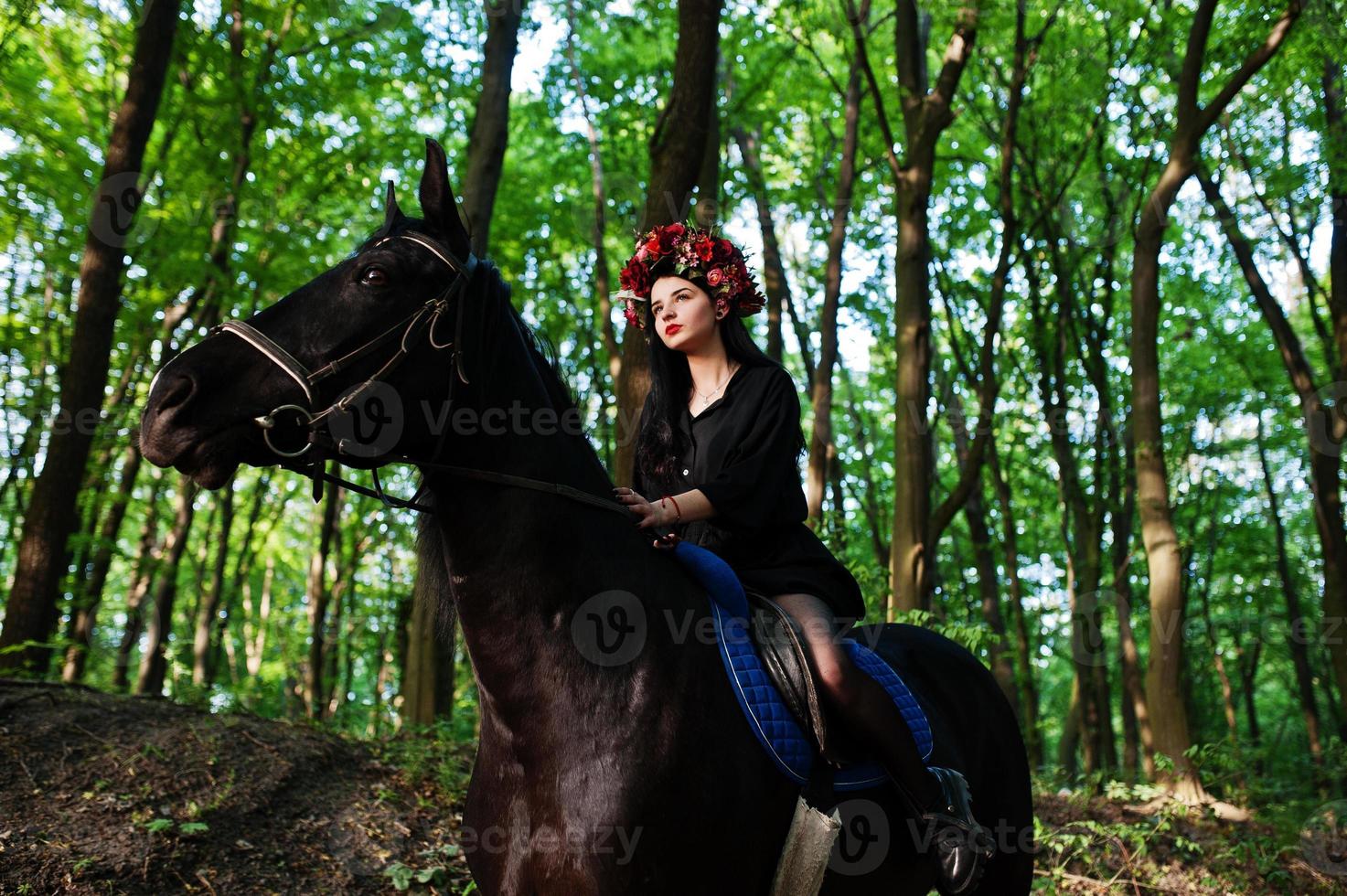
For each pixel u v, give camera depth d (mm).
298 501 20109
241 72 9930
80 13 9594
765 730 2184
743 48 12469
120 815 4133
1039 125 12883
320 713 8672
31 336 10867
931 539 8312
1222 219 11836
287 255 10234
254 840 4270
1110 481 14805
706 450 2443
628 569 2176
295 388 1857
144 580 12461
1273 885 5930
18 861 3703
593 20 11914
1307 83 11383
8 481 11883
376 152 11695
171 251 9391
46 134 9680
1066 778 8258
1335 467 11219
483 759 2178
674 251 2531
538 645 2064
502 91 8078
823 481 8703
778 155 14430
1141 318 9320
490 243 13484
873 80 8633
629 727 2023
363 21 9875
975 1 8477
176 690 5746
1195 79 9227
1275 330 11562
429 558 2201
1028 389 15609
